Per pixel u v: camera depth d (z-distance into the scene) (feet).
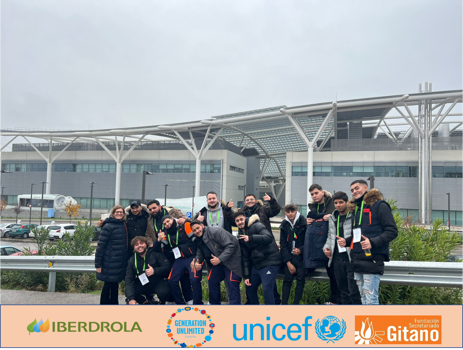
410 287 16.97
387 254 12.20
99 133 178.91
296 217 15.29
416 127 131.64
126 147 200.75
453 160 136.15
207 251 14.89
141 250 15.44
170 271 16.10
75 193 199.62
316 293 17.83
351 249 12.72
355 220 12.84
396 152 144.66
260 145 224.53
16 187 212.64
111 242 16.01
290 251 15.24
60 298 17.75
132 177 191.42
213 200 17.25
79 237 29.76
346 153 150.82
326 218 14.51
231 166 192.03
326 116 144.25
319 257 14.35
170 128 169.68
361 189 12.94
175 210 18.54
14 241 83.46
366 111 150.82
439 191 136.87
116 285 16.61
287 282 15.10
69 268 18.70
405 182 142.20
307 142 146.72
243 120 151.74
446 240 20.89
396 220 21.54
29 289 23.49
